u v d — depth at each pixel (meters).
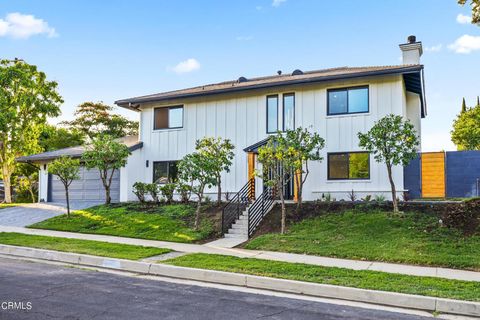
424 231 12.35
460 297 6.91
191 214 17.06
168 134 22.34
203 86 25.25
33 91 30.69
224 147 17.94
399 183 17.27
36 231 15.80
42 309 6.08
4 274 8.69
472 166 16.58
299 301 7.11
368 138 14.50
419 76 17.86
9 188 30.38
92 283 8.05
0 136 29.72
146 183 22.30
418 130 20.05
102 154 20.00
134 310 6.18
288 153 14.11
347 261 10.43
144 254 10.75
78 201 23.91
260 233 14.36
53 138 38.84
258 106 20.30
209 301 6.91
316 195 18.48
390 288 7.46
